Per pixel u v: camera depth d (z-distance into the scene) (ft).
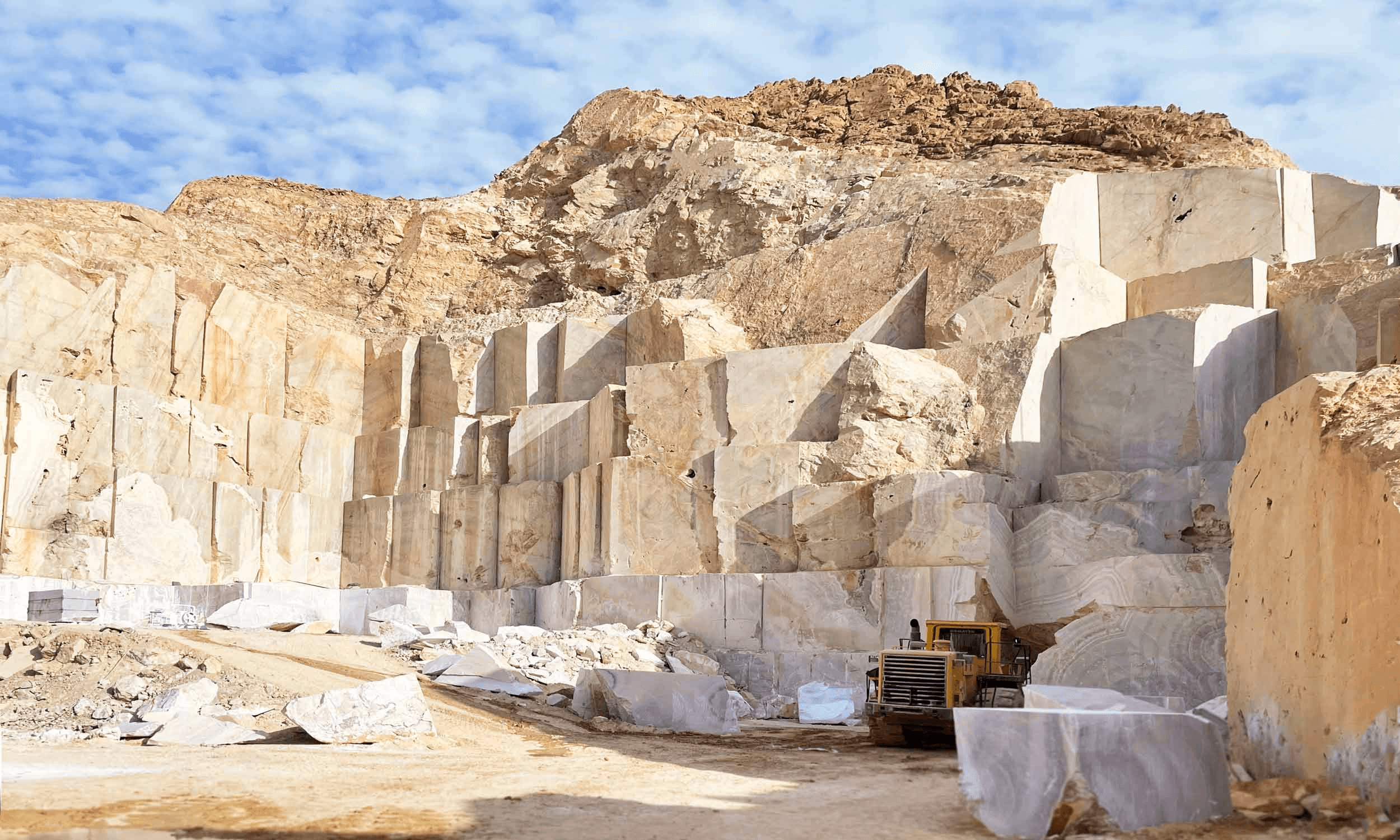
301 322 114.73
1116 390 81.00
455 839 29.35
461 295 130.93
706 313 100.37
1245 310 80.43
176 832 29.32
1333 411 33.94
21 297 93.30
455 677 66.54
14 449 88.94
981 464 80.07
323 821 31.19
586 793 37.42
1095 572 71.26
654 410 90.74
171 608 82.17
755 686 78.07
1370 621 29.55
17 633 61.77
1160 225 92.94
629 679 62.03
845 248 98.99
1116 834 29.84
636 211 124.16
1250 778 37.17
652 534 88.02
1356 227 90.02
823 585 77.66
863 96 134.21
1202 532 72.18
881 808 35.53
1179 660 63.16
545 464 100.94
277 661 61.62
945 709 55.11
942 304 89.81
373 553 106.63
